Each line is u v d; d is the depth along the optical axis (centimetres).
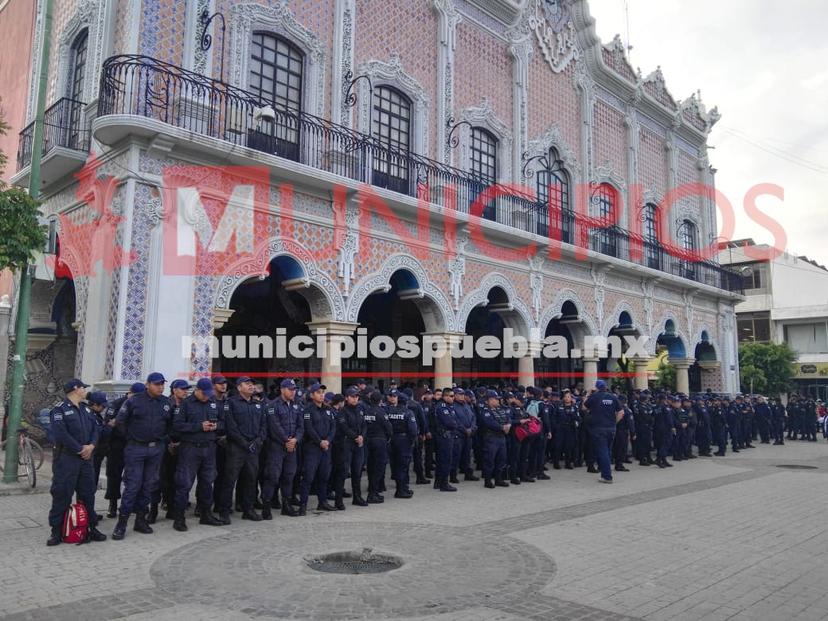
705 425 1750
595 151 2066
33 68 1461
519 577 567
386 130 1450
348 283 1254
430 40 1559
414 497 993
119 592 519
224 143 1053
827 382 3944
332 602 498
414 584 544
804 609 502
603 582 560
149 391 723
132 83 1015
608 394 1209
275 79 1259
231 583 541
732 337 2633
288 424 827
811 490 1103
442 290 1444
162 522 779
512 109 1761
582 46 2042
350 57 1356
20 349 995
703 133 2644
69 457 662
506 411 1131
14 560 605
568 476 1269
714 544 706
